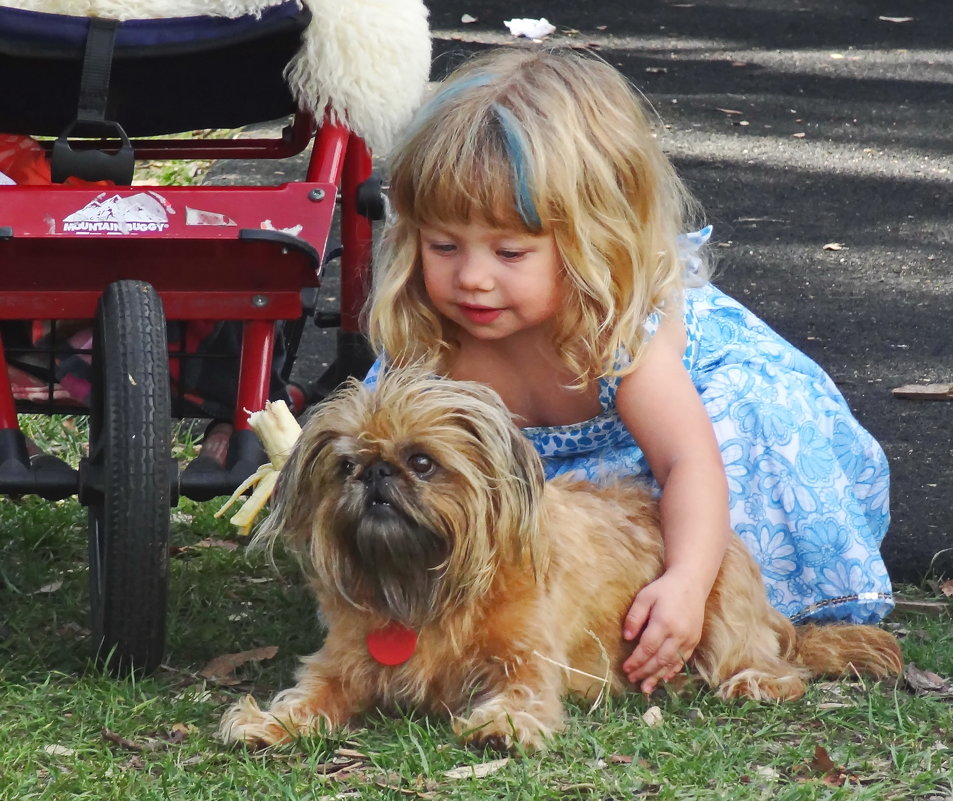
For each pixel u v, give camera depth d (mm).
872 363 11211
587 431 6426
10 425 6328
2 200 6270
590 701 5824
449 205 5539
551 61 5949
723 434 6562
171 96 6883
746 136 17719
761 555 6527
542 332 6098
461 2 23844
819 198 15586
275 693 6023
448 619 5422
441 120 5613
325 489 5262
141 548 5711
